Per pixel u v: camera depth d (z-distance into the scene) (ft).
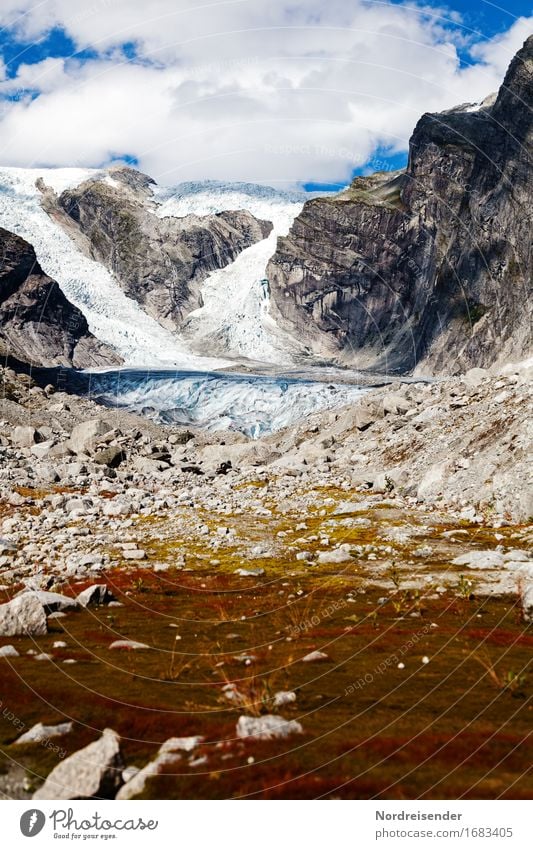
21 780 26.89
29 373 545.44
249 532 100.01
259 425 507.30
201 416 548.31
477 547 82.33
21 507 121.49
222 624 54.80
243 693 34.37
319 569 74.95
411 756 26.48
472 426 131.44
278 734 28.53
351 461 157.48
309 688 36.17
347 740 28.14
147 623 55.31
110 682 37.83
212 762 26.63
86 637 49.83
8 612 50.29
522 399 126.11
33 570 76.18
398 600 60.54
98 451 191.31
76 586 68.59
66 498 125.80
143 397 572.51
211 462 179.01
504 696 34.12
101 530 103.19
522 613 53.88
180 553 87.04
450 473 118.11
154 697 34.91
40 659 43.04
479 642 46.39
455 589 63.46
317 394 545.03
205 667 41.68
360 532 94.68
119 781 26.09
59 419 267.18
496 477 106.63
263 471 158.40
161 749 27.99
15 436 196.13
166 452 199.72
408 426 158.61
